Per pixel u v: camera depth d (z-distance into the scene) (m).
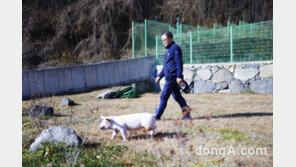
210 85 11.11
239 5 20.80
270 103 7.75
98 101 9.14
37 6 18.28
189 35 12.37
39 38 16.97
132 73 11.87
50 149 3.57
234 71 10.70
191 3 20.05
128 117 4.39
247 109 6.78
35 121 5.47
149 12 19.78
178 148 3.84
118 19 18.05
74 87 10.51
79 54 16.61
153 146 3.93
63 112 7.01
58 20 17.78
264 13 20.55
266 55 10.77
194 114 6.32
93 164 3.29
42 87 9.71
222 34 11.73
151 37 13.51
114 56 16.53
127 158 3.55
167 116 6.15
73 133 3.95
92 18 17.30
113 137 4.45
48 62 15.35
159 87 12.12
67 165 3.25
